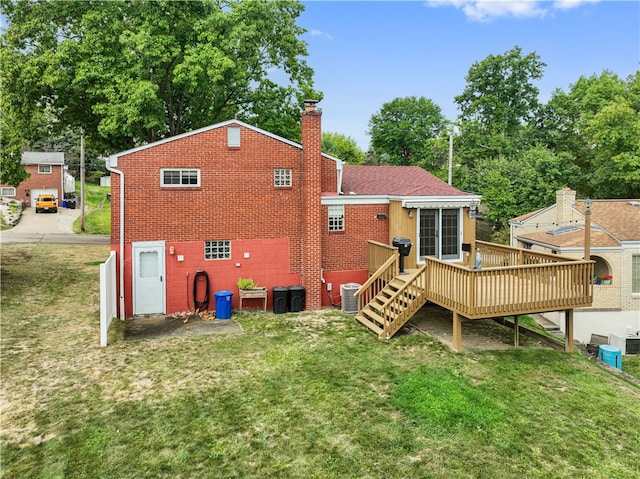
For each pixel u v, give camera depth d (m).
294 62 27.28
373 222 17.05
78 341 12.38
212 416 8.32
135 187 14.59
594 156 36.28
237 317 14.95
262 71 26.78
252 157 15.67
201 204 15.27
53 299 16.83
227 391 9.34
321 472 6.70
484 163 33.31
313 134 15.83
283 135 26.94
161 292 15.07
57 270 21.53
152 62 21.12
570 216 23.05
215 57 20.77
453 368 10.66
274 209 16.03
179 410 8.54
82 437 7.60
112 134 22.33
